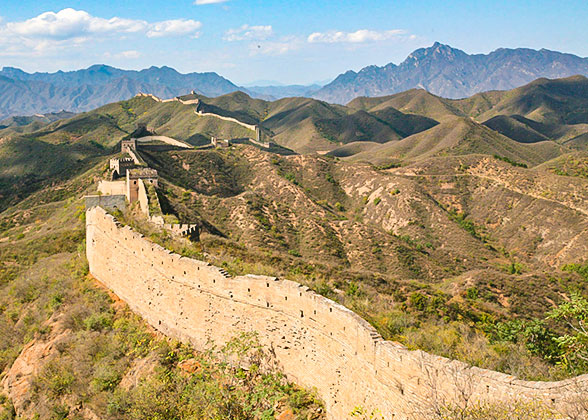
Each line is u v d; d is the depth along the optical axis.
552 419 9.25
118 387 20.62
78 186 103.62
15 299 32.66
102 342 23.31
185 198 85.50
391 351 12.44
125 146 116.06
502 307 46.69
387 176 130.62
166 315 22.08
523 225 107.50
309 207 106.69
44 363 24.03
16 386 23.75
